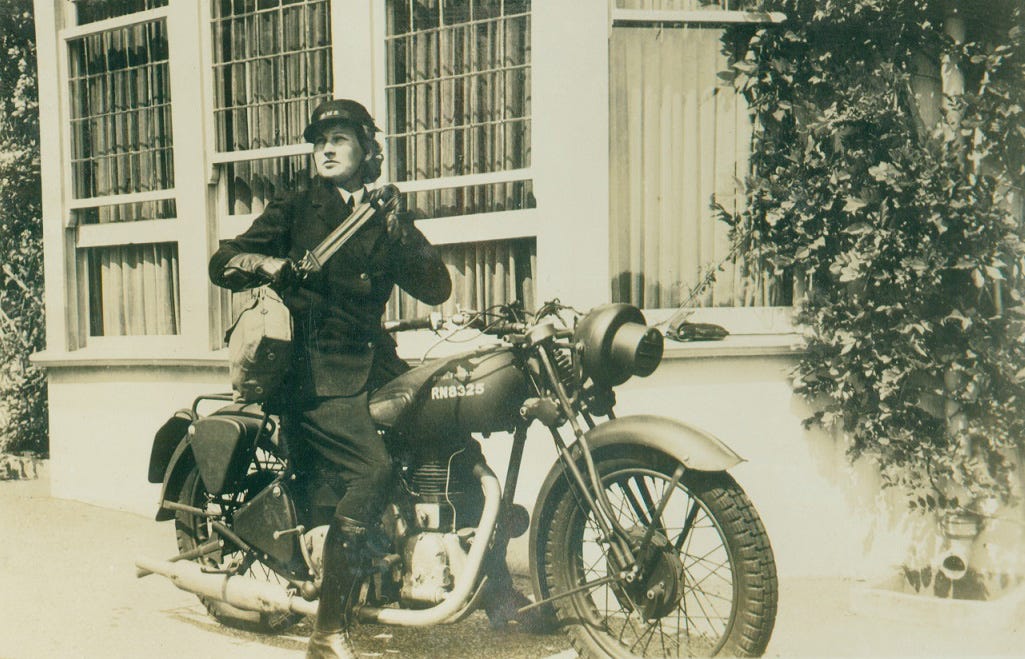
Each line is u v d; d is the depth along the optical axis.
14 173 6.65
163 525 5.33
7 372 6.75
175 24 5.61
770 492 4.39
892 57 4.45
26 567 4.53
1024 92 4.38
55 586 4.25
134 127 6.01
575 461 3.10
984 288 4.39
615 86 4.54
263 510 3.30
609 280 4.45
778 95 4.55
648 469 2.95
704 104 4.61
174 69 5.62
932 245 4.30
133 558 4.68
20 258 6.73
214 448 3.45
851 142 4.42
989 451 4.36
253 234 3.25
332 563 3.07
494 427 3.09
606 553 3.04
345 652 3.06
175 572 3.60
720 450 2.82
